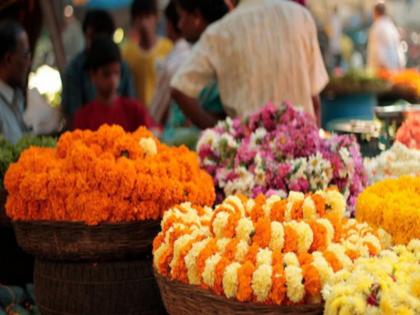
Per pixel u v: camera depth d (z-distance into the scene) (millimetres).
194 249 2633
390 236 2910
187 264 2633
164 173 3375
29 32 6105
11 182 3430
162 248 2814
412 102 7492
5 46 4941
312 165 3609
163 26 9523
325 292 2393
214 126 4539
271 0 4496
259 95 4422
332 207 2826
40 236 3393
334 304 2305
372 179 3818
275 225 2613
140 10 7531
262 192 3637
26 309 4168
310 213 2764
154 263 2875
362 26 14922
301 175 3602
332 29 12656
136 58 7633
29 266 4465
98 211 3271
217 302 2541
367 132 4594
